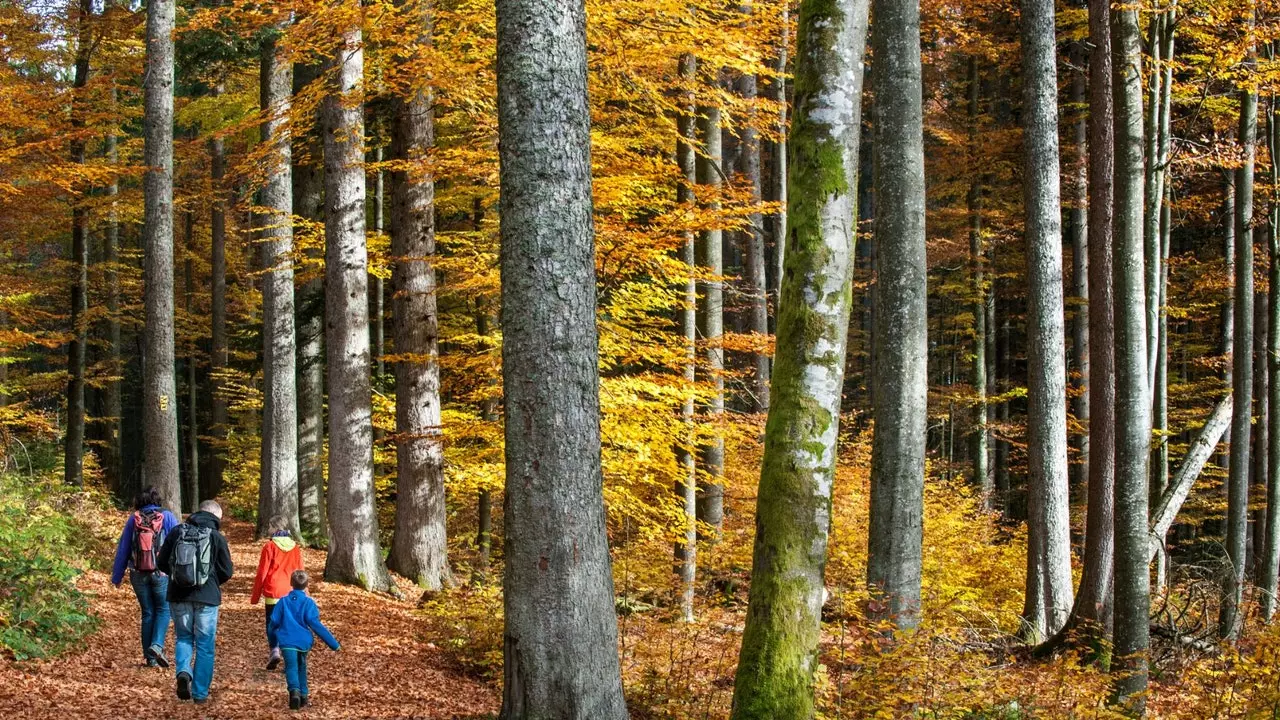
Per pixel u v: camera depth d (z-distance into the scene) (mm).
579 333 5219
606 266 10305
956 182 20859
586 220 5297
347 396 12312
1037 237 10828
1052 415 10914
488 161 10609
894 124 6969
